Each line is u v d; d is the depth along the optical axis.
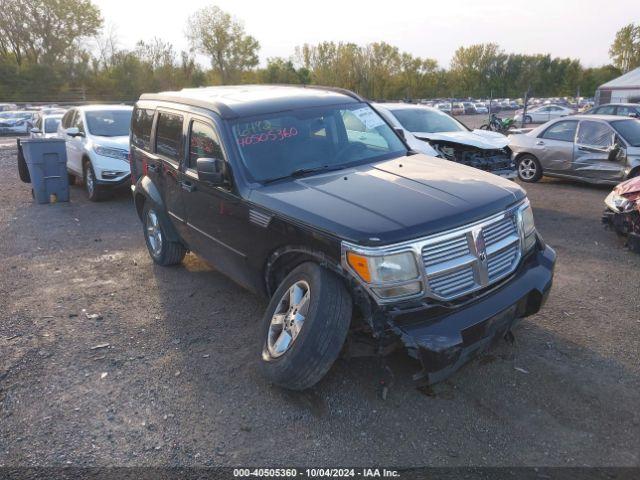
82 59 60.72
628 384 3.68
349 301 3.40
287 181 4.25
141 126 6.41
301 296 3.62
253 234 4.11
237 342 4.48
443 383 3.73
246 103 4.79
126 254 7.05
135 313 5.14
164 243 6.14
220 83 63.81
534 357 4.04
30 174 10.64
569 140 11.05
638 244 6.44
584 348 4.16
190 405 3.63
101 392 3.82
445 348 3.17
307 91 5.38
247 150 4.41
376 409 3.49
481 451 3.09
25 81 56.31
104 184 10.40
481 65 83.38
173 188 5.43
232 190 4.31
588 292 5.30
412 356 3.25
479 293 3.53
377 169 4.39
